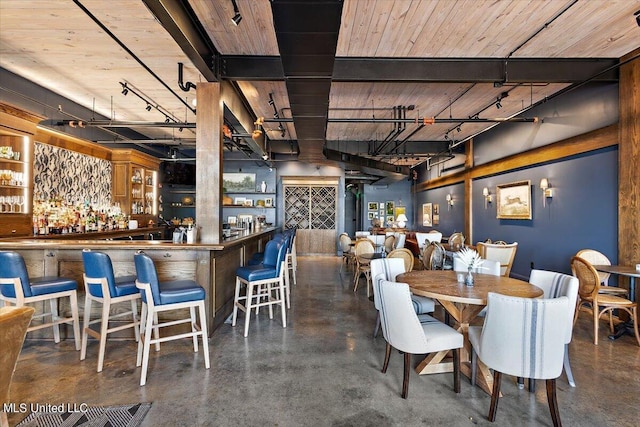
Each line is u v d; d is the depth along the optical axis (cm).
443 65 414
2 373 134
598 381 265
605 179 462
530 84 502
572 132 515
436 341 241
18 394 240
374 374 275
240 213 1045
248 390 247
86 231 593
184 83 491
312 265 865
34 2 298
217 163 402
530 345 198
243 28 344
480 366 259
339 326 393
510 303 200
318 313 446
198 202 401
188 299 280
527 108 571
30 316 144
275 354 312
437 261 514
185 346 328
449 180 1008
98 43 378
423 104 595
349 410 224
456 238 795
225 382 259
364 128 771
